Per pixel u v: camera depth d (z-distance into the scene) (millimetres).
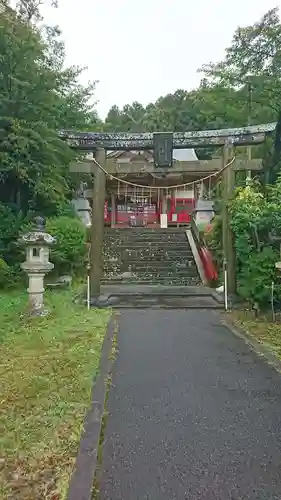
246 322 8547
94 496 2699
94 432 3557
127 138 11648
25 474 2936
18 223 12914
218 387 4777
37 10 14531
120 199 29047
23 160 12711
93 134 11703
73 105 16438
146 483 2842
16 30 12828
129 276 15172
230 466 3057
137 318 9117
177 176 22828
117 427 3713
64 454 3201
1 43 12602
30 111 13047
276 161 10695
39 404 4152
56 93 14859
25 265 8805
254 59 17438
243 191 10305
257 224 9344
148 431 3629
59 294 10992
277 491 2744
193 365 5656
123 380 5023
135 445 3375
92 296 11312
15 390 4523
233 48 17625
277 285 9008
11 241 12789
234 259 11188
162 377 5145
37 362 5566
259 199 9953
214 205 20266
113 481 2869
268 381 4992
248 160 11406
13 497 2668
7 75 12820
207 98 19516
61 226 12773
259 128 11242
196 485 2816
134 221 28922
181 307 10430
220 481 2859
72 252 12562
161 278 14852
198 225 19766
